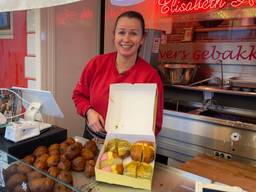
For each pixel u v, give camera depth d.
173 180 0.84
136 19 1.12
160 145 1.89
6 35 2.09
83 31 2.10
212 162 1.28
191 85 2.07
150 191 0.78
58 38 1.90
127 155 0.84
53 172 0.81
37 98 1.25
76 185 0.80
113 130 0.91
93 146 0.97
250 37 2.04
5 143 0.99
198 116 1.70
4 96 1.30
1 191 0.87
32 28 1.79
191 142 1.74
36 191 0.75
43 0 1.30
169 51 2.49
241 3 2.03
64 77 2.00
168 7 2.44
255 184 1.07
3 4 1.43
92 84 1.28
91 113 1.14
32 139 1.04
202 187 0.75
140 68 1.22
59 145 0.98
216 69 2.24
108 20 2.28
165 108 1.97
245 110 1.81
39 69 1.80
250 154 1.50
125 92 0.96
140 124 0.91
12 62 2.08
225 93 1.85
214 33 2.22
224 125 1.59
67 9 1.93
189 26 2.34
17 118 1.24
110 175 0.79
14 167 0.85
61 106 2.01
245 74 2.10
